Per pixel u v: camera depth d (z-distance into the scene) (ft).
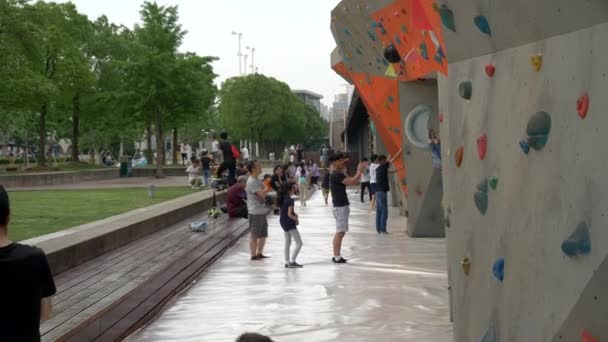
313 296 32.55
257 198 44.39
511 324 15.81
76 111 161.58
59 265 35.17
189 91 134.21
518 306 15.46
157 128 138.00
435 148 50.16
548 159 14.16
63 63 135.13
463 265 18.93
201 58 136.98
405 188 57.41
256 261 43.70
